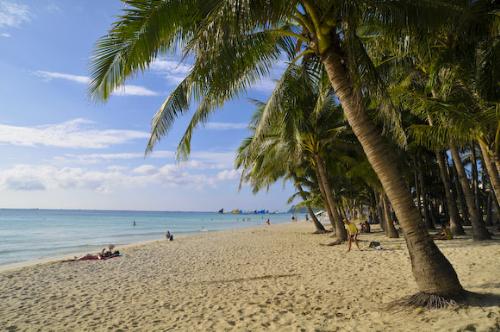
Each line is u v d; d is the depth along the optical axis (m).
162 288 9.03
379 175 5.37
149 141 6.37
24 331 5.99
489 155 8.20
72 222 73.50
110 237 34.62
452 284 5.07
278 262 12.03
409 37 6.48
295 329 5.03
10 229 47.41
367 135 5.28
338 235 16.94
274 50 6.98
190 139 7.36
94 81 5.21
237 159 20.62
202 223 77.69
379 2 5.35
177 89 6.33
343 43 5.47
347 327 4.87
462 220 25.50
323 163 18.19
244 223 77.06
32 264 15.45
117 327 5.92
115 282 10.26
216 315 6.19
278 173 22.02
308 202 27.34
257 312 6.13
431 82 8.98
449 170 25.81
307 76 7.85
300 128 14.62
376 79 5.67
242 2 4.03
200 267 12.33
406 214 5.31
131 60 5.16
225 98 6.75
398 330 4.46
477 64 8.52
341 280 8.16
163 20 4.98
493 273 7.06
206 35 4.19
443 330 4.23
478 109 8.55
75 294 8.87
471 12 6.30
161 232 42.75
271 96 7.77
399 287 6.88
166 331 5.53
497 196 8.20
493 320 4.32
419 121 16.16
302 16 5.57
